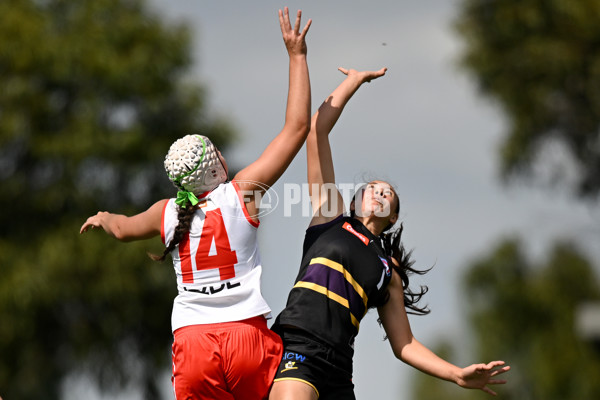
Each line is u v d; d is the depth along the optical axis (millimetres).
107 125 80500
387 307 23203
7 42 78250
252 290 20500
